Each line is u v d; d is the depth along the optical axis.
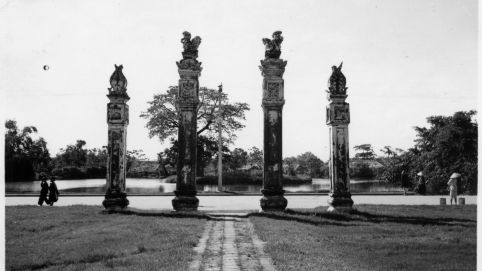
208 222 14.73
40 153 60.25
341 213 16.70
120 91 18.28
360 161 69.69
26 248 10.05
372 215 16.44
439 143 33.12
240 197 27.84
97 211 17.30
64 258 9.04
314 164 73.25
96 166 69.75
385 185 47.50
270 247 10.07
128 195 28.70
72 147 76.88
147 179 62.22
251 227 13.46
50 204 20.92
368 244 10.59
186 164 17.86
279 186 17.88
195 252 9.55
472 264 8.54
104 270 7.96
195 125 18.12
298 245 10.35
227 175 47.41
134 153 73.19
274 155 17.95
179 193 17.80
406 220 15.05
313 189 41.16
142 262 8.55
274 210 17.50
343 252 9.70
